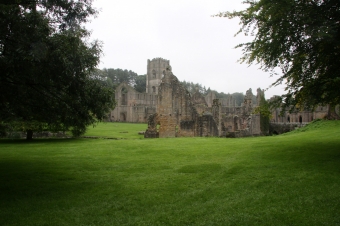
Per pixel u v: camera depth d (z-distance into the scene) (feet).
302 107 63.16
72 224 26.76
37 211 30.17
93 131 166.50
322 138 77.82
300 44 47.14
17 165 54.65
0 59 30.83
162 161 56.24
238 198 32.32
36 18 32.27
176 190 36.32
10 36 31.53
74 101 39.55
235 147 70.49
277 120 235.20
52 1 37.06
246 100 191.21
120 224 26.61
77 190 37.63
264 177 39.96
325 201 29.50
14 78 36.55
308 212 27.17
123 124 248.73
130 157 62.13
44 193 36.50
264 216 26.96
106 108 44.98
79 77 37.09
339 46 43.80
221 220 26.66
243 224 25.61
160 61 418.72
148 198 33.53
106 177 44.50
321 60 49.67
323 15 44.29
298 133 106.22
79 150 74.95
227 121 178.70
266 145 69.72
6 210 30.45
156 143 85.46
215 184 38.34
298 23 45.09
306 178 37.68
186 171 46.47
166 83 128.16
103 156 64.28
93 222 27.17
